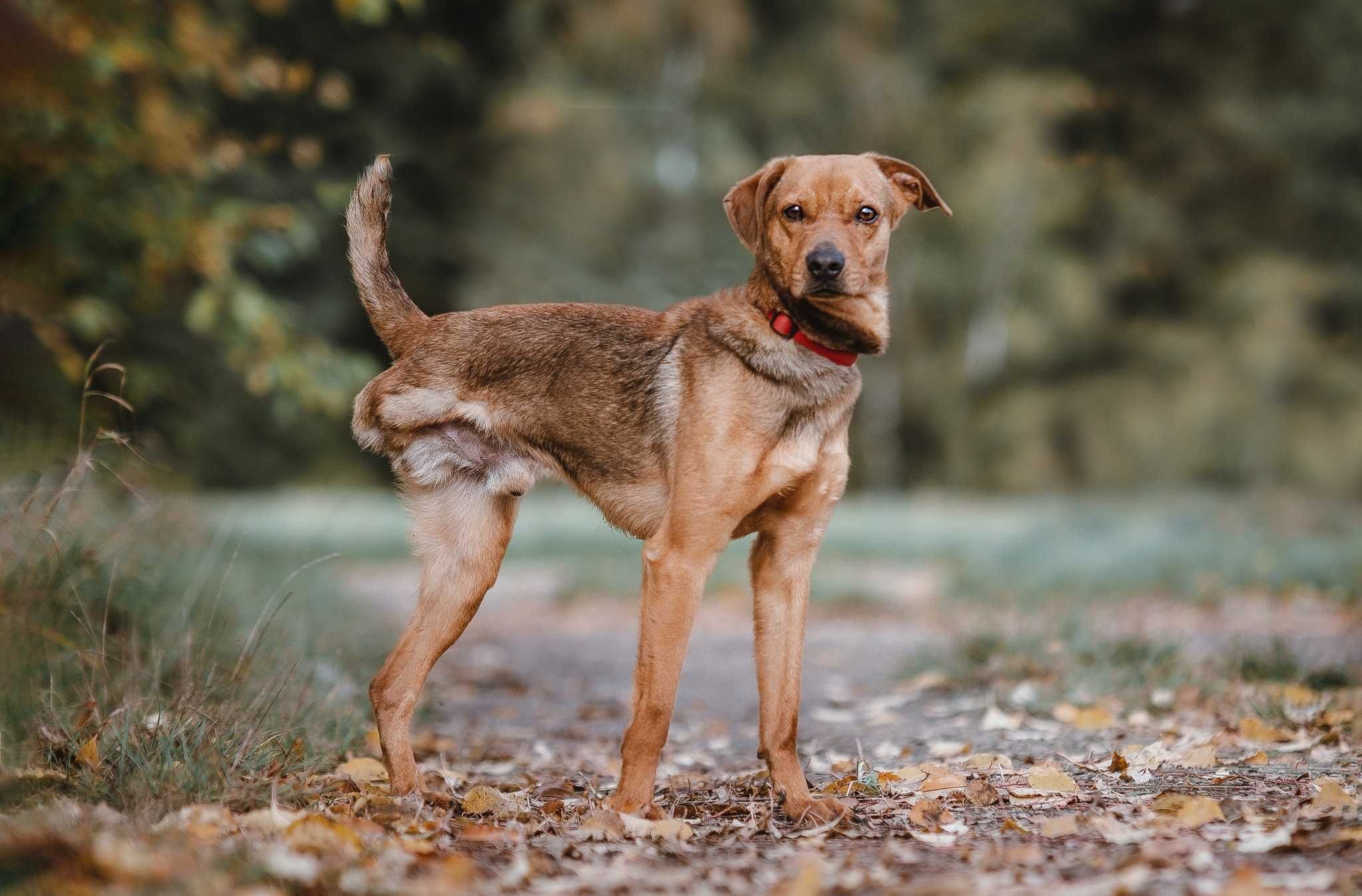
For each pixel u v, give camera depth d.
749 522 5.25
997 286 36.62
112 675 5.76
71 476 5.96
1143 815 4.57
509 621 13.12
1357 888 3.50
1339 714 6.15
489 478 5.54
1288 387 35.47
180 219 10.33
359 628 9.53
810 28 37.81
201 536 9.00
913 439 38.44
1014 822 4.48
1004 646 8.33
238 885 3.56
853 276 5.08
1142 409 35.12
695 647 10.73
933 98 37.31
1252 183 37.66
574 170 35.03
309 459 34.91
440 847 4.30
